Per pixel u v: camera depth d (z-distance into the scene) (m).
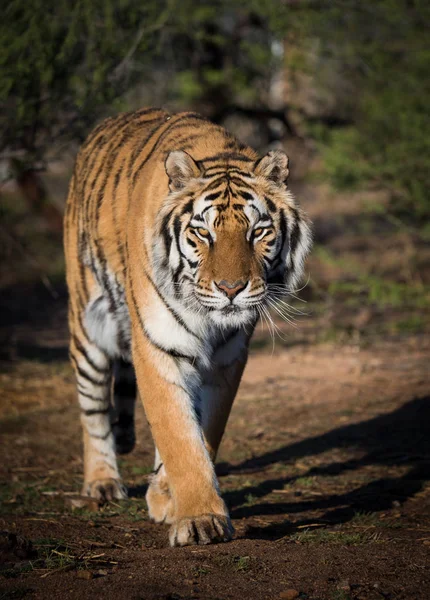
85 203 9.15
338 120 21.73
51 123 13.68
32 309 21.39
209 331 7.45
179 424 7.12
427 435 10.91
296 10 19.09
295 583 5.80
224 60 22.83
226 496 8.96
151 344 7.28
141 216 7.60
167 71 20.23
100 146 9.41
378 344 16.47
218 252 7.10
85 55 13.65
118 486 8.92
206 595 5.59
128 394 9.68
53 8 13.36
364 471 9.68
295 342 17.06
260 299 7.19
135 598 5.53
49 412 12.74
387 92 18.27
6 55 12.17
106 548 7.04
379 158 18.44
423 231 18.44
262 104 23.73
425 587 5.71
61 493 9.23
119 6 13.89
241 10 20.61
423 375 13.91
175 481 6.97
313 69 20.72
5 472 10.21
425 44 18.14
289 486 9.23
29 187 23.27
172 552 6.50
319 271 23.41
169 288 7.29
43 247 24.53
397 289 17.59
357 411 12.24
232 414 12.52
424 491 8.68
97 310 8.93
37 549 6.89
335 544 6.77
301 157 24.94
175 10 16.39
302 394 13.31
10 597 5.68
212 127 8.02
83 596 5.62
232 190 7.27
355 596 5.58
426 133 17.34
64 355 16.56
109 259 8.55
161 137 8.28
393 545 6.70
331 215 29.98
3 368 14.99
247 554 6.39
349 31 19.28
